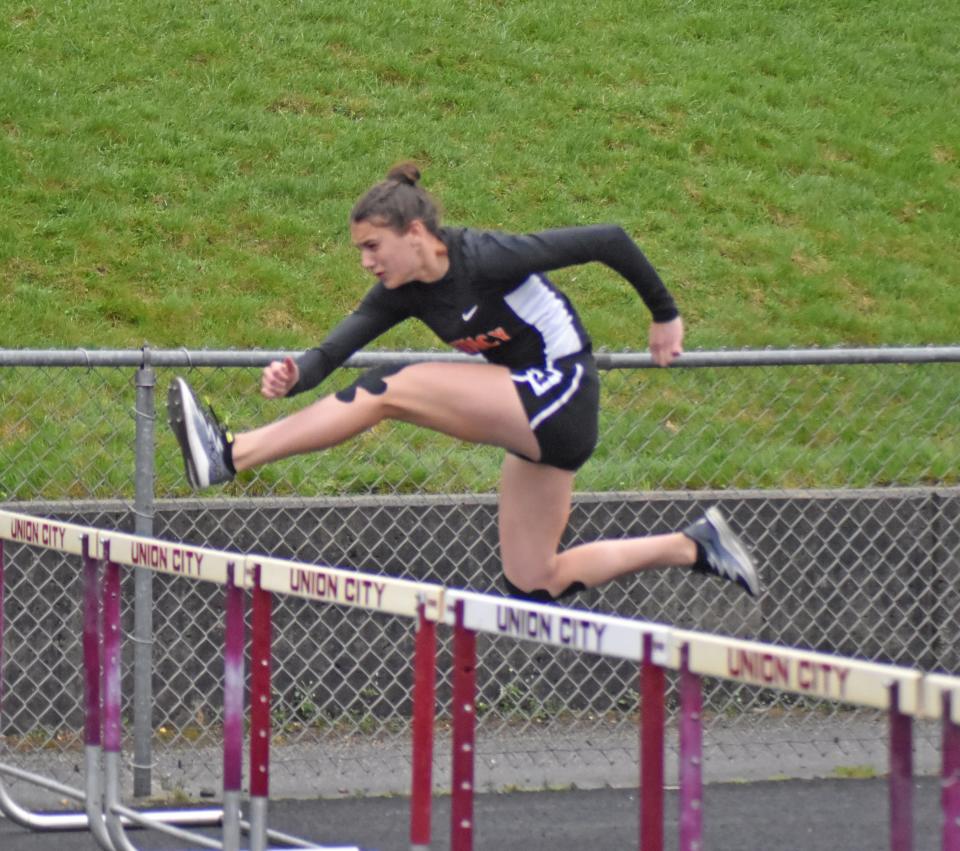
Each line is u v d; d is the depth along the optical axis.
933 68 51.22
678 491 23.80
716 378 27.95
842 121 46.03
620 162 40.75
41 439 23.75
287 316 31.70
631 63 46.66
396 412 14.02
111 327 30.20
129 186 34.84
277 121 39.22
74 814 18.14
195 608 21.86
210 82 40.34
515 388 13.96
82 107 37.50
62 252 31.98
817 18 52.84
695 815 9.63
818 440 27.39
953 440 27.73
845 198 41.41
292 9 45.41
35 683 21.41
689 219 38.41
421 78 43.25
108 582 14.63
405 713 22.59
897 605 24.14
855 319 35.31
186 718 21.92
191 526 21.80
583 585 15.72
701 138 43.00
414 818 11.12
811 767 21.23
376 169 37.91
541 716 22.78
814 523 23.75
